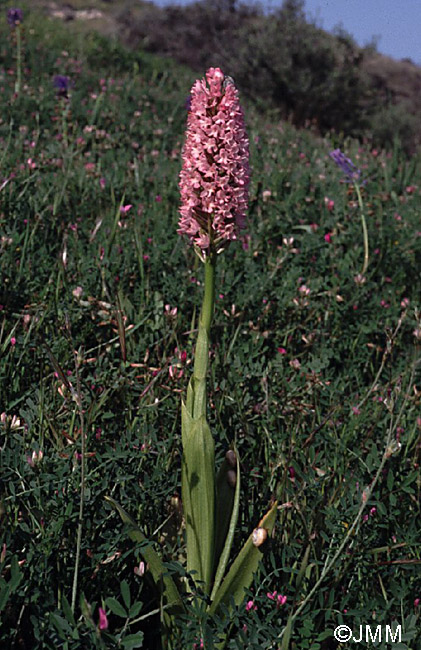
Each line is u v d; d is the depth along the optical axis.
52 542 2.11
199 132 2.08
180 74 16.70
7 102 7.77
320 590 2.13
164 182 6.18
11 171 5.20
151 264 4.32
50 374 3.01
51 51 13.16
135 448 2.56
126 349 3.34
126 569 2.36
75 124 7.27
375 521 2.42
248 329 3.82
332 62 17.06
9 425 2.41
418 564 2.28
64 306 3.44
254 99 16.94
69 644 1.84
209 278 2.16
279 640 1.98
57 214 4.83
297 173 6.78
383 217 5.54
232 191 2.12
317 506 2.51
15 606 2.00
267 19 18.48
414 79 25.97
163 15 23.72
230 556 2.48
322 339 3.84
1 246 3.68
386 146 15.22
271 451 2.87
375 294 4.46
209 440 2.10
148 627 2.29
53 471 2.38
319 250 4.90
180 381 2.98
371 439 2.95
